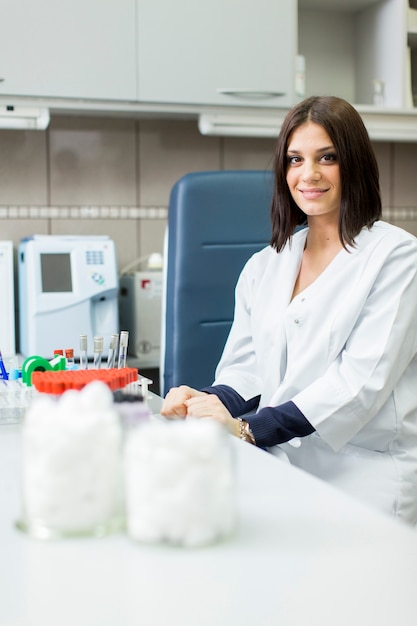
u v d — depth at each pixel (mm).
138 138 2922
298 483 879
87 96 2471
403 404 1567
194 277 2010
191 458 676
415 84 3100
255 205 2043
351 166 1576
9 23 2379
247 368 1796
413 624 544
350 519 750
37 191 2818
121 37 2488
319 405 1461
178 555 662
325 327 1587
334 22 3127
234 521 711
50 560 653
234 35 2602
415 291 1555
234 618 549
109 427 724
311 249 1728
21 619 549
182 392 1429
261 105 2658
